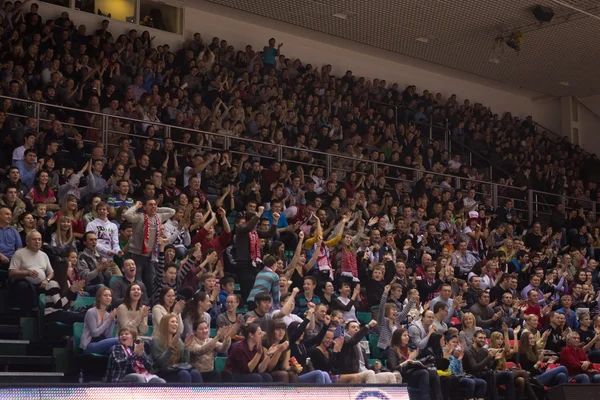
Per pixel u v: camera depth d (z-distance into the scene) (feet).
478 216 65.82
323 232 53.01
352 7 70.95
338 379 37.14
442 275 51.67
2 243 39.09
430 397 39.19
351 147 70.03
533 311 52.31
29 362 34.09
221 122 64.90
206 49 69.21
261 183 58.80
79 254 39.17
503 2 69.26
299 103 71.10
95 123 56.80
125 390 27.53
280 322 34.68
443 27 75.20
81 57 60.59
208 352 33.63
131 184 51.13
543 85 92.32
